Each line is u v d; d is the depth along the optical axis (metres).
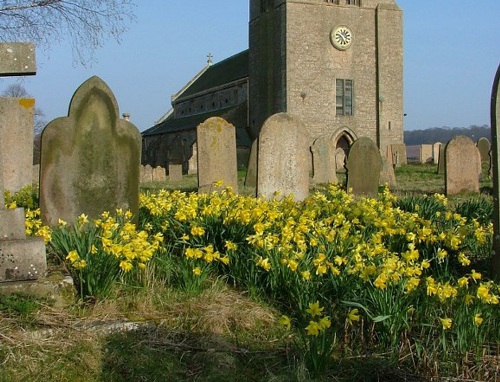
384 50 43.06
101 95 8.12
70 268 5.89
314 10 41.56
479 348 4.85
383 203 9.15
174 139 53.91
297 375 4.42
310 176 22.97
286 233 6.27
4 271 5.39
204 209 7.36
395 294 5.20
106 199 8.20
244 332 5.26
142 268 5.98
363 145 14.05
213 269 6.58
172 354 4.79
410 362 4.80
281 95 41.84
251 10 46.06
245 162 44.97
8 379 4.23
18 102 12.49
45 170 7.91
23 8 17.03
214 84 55.31
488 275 6.61
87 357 4.55
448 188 15.90
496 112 6.43
